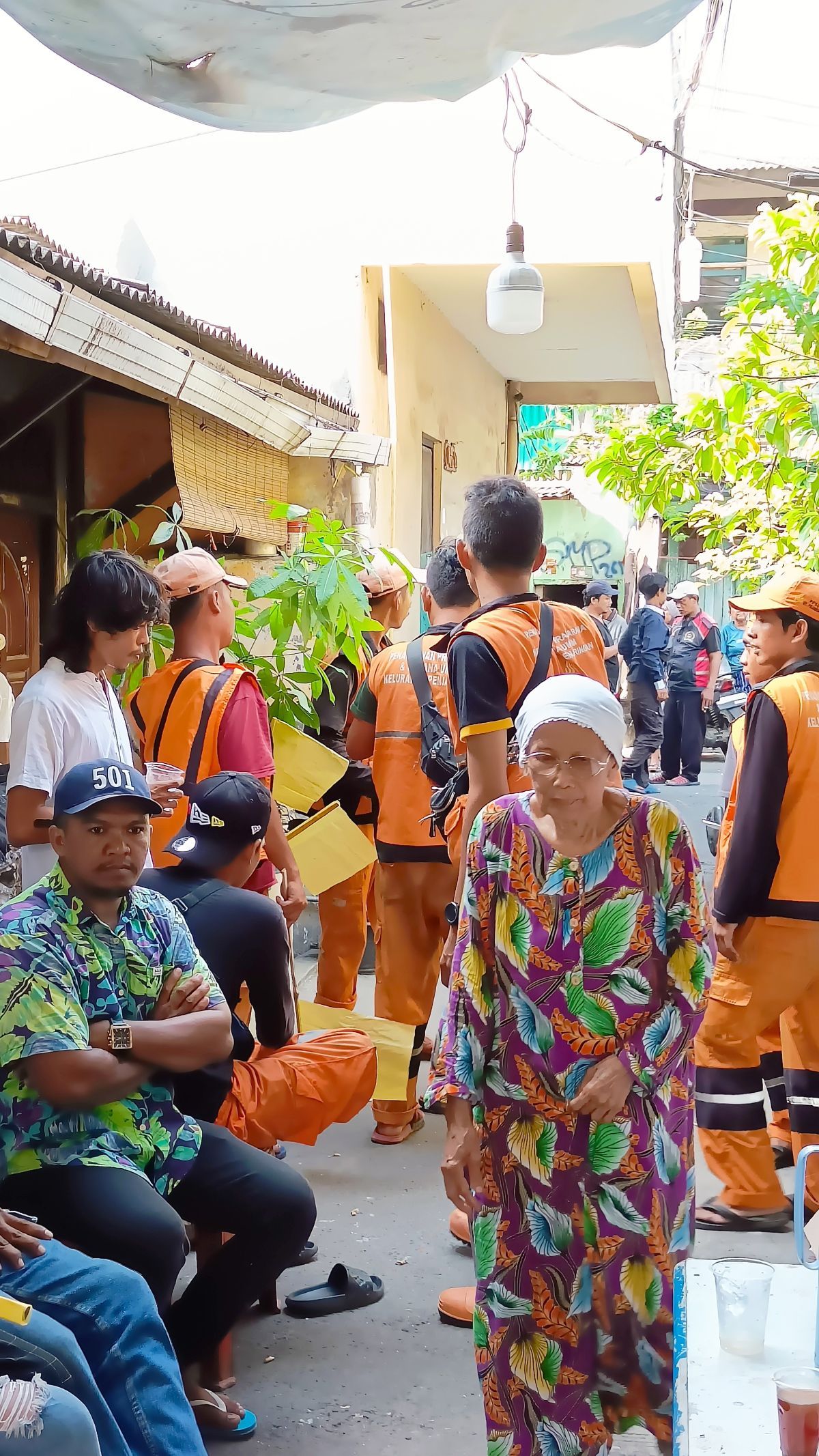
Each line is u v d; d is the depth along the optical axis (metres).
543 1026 2.57
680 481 7.66
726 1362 2.14
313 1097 3.62
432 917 5.06
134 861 2.97
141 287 5.75
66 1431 2.31
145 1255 2.82
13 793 3.67
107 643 3.77
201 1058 3.02
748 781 4.10
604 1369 2.60
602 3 2.66
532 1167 2.59
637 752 14.22
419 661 4.72
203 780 4.08
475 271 9.09
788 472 6.55
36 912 2.95
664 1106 2.59
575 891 2.54
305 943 7.56
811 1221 4.15
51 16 2.75
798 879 4.09
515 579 3.71
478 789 3.58
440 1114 5.47
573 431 24.17
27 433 5.88
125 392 6.14
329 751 4.92
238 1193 3.11
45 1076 2.83
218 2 2.62
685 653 14.50
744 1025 4.22
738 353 6.55
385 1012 5.09
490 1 2.61
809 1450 1.85
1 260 4.02
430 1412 3.30
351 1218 4.43
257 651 6.95
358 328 8.75
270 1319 3.78
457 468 11.84
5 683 5.41
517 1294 2.61
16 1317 2.39
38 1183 2.90
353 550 6.43
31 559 5.93
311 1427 3.23
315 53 2.89
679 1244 2.62
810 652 4.26
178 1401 2.58
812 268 6.29
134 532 5.72
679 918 2.57
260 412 6.14
